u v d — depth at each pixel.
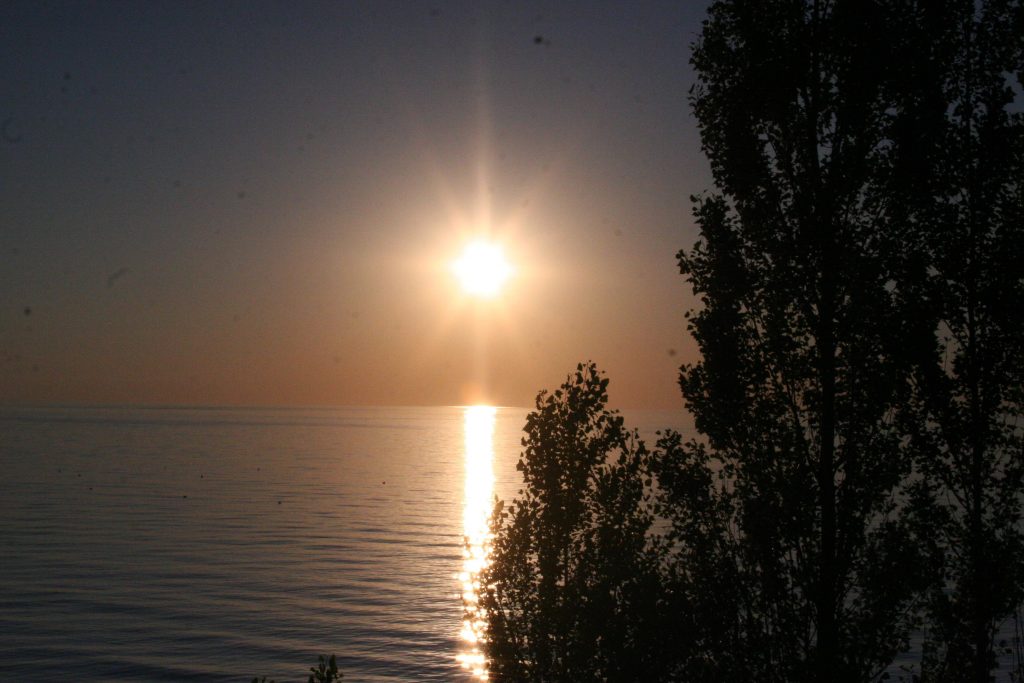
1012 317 12.46
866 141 12.05
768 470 11.79
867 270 11.73
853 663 10.91
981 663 12.33
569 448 12.40
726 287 12.24
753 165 12.21
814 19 12.25
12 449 192.75
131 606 43.44
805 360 11.73
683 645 11.06
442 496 105.88
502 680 11.94
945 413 12.47
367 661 34.66
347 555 61.03
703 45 12.86
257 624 40.28
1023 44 13.10
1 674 32.19
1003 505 12.58
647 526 12.12
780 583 11.44
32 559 56.75
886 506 11.84
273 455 190.12
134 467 147.62
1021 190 13.02
